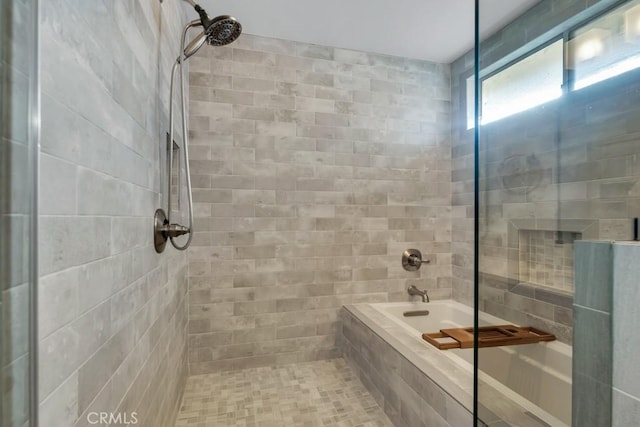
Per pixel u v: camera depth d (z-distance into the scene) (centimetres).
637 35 140
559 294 164
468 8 199
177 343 175
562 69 168
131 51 96
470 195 255
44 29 52
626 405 64
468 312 247
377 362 187
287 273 237
